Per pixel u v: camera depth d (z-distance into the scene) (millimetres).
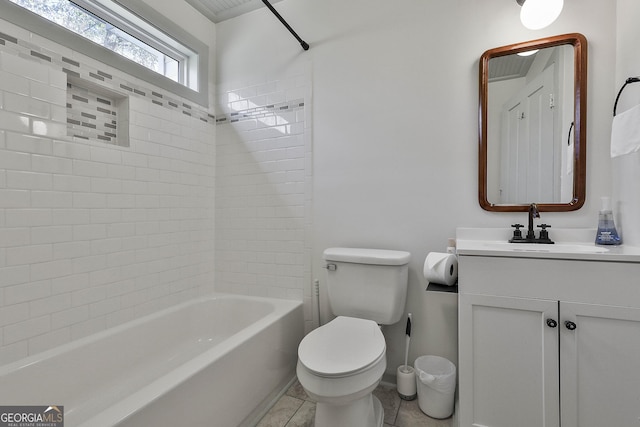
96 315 1581
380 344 1321
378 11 1863
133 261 1771
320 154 2004
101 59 1628
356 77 1911
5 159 1264
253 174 2215
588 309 1099
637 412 1058
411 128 1779
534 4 1379
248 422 1481
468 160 1664
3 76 1262
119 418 897
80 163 1522
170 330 1884
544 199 1535
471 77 1656
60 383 1335
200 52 2236
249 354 1478
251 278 2215
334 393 1114
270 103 2162
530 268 1166
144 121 1844
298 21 2080
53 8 1516
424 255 1750
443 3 1715
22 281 1312
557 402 1143
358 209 1902
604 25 1434
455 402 1565
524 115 1558
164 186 1964
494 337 1223
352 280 1690
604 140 1438
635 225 1260
